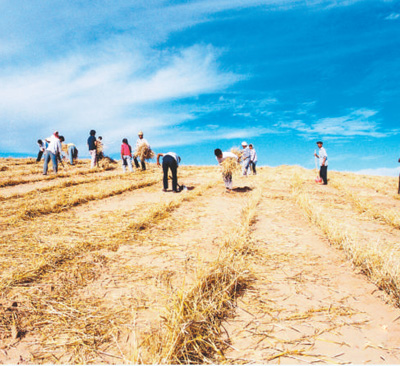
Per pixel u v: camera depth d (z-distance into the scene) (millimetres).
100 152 17844
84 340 2402
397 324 2623
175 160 9828
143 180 11891
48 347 2316
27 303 2904
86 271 3664
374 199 9383
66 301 2977
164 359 2018
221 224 6156
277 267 3924
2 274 3453
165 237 5152
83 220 6145
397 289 3031
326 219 6035
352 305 2963
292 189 10945
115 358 2191
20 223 5730
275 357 2207
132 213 6844
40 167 16422
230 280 3211
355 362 2148
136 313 2775
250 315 2779
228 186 10398
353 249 4184
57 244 4535
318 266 3975
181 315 2367
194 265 3910
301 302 3018
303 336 2463
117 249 4480
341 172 20891
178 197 8625
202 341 2340
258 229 5828
